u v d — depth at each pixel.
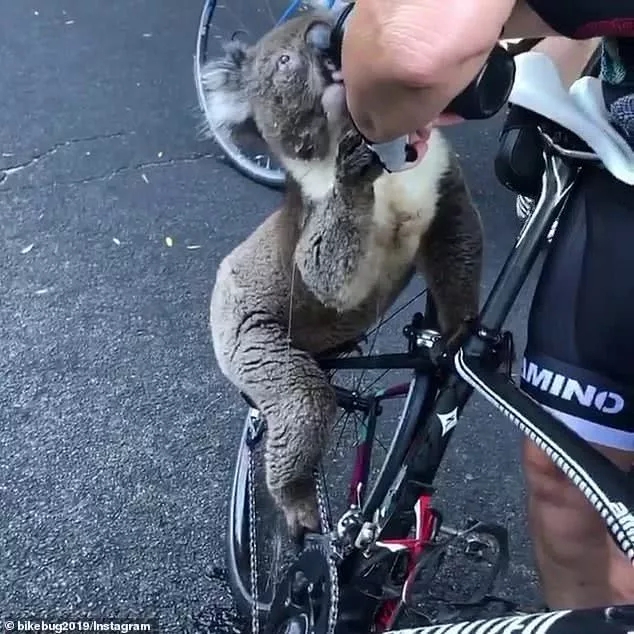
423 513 1.31
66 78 3.76
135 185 3.12
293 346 1.47
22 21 4.20
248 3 4.04
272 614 1.40
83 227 2.92
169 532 1.97
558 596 1.46
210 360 2.42
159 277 2.72
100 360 2.41
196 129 3.41
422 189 1.34
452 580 1.73
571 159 1.14
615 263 1.14
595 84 1.16
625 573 1.27
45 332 2.51
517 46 1.19
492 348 1.15
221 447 2.16
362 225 1.35
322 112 1.36
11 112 3.52
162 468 2.11
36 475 2.09
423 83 0.84
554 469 1.36
